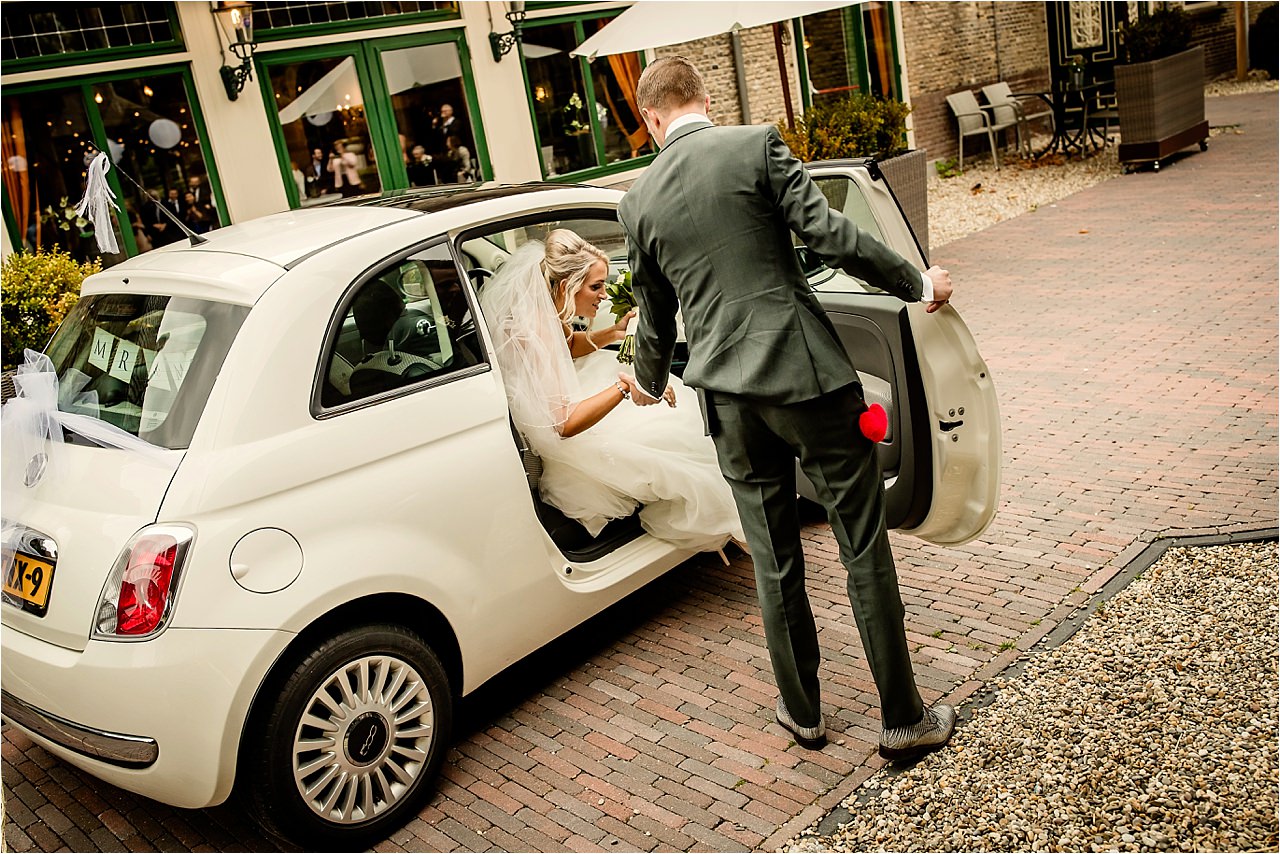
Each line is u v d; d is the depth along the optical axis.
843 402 2.68
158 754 2.57
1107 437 5.01
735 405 2.73
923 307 3.03
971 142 15.43
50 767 3.40
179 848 2.96
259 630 2.60
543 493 3.65
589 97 10.41
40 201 7.04
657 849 2.73
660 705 3.39
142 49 7.28
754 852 2.67
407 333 3.08
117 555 2.58
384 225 3.18
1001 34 16.09
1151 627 3.40
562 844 2.79
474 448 3.10
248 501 2.65
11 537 2.84
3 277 5.46
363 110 8.62
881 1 13.73
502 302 3.49
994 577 3.89
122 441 2.79
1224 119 15.91
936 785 2.81
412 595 2.93
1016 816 2.64
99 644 2.56
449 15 9.05
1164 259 8.30
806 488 3.91
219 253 3.16
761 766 3.02
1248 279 7.34
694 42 11.38
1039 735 2.95
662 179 2.72
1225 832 2.49
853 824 2.72
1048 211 11.17
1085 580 3.76
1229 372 5.62
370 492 2.86
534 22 9.73
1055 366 6.17
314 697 2.74
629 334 3.44
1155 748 2.82
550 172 10.19
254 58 7.85
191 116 7.62
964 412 3.13
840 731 3.13
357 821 2.86
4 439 2.88
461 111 9.29
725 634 3.78
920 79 14.55
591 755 3.17
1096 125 14.80
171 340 2.92
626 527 3.79
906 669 2.87
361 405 2.91
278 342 2.80
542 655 3.80
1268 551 3.76
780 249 2.66
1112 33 14.69
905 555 4.16
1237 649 3.21
